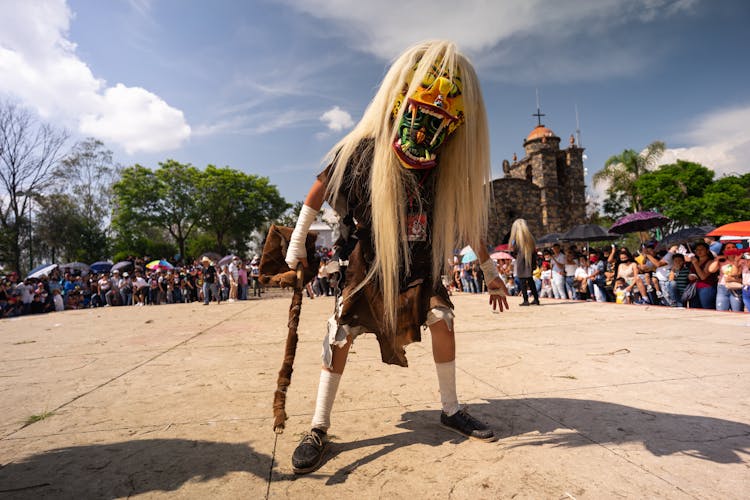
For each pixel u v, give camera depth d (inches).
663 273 316.8
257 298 753.6
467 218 77.8
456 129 74.2
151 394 110.7
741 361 124.5
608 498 55.8
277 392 72.3
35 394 115.3
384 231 72.3
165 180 1779.0
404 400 98.4
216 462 69.6
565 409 88.9
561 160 1649.9
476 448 72.0
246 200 1876.2
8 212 1151.6
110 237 1635.1
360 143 74.4
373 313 74.6
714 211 1488.7
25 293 592.1
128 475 65.8
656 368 119.3
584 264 398.9
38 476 66.0
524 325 216.7
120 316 392.5
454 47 73.2
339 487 61.1
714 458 65.9
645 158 1284.4
